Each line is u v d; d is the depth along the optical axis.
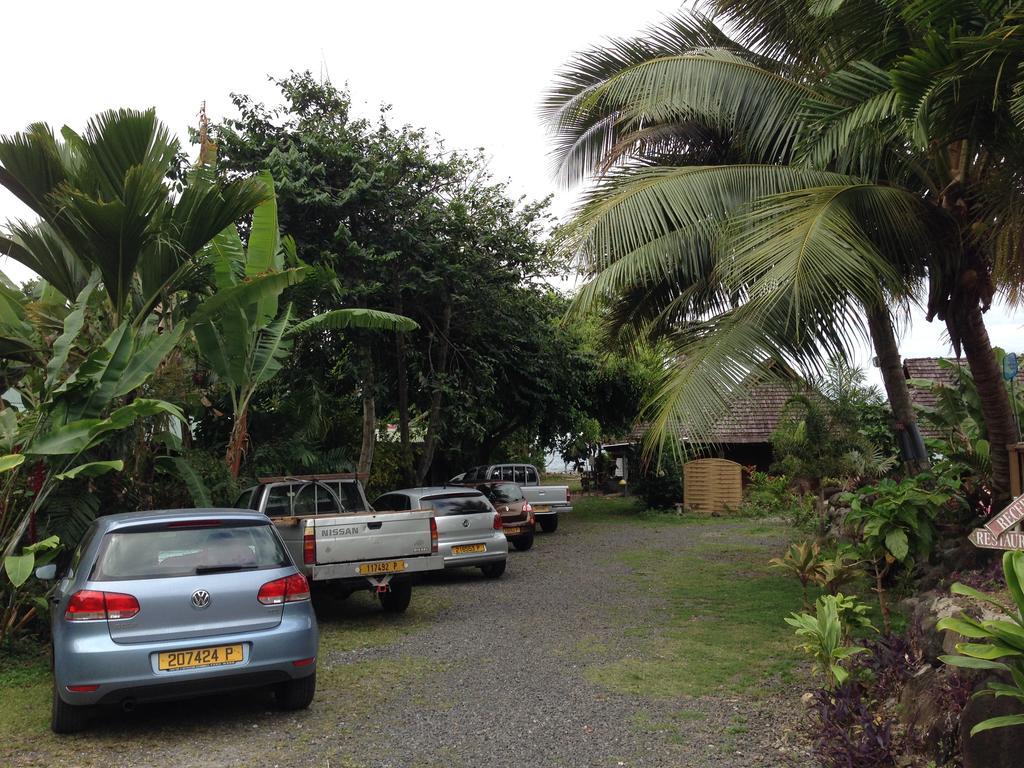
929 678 5.04
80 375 7.64
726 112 8.80
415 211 15.60
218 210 9.20
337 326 12.30
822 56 8.48
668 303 11.96
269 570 5.70
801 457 14.55
